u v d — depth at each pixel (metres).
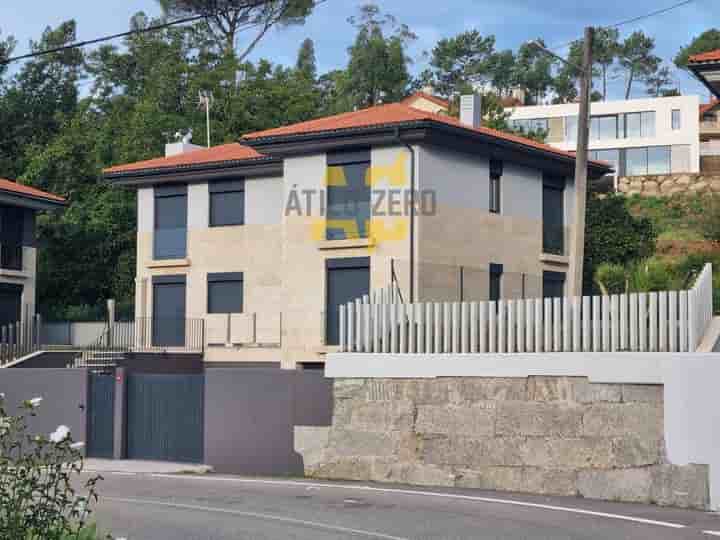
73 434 26.33
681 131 77.62
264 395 22.89
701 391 16.95
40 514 10.53
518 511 16.08
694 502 16.89
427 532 13.94
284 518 15.45
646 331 18.17
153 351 37.28
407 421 20.64
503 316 19.80
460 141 31.97
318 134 31.77
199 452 24.45
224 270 37.38
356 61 70.38
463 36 110.06
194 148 43.44
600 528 14.23
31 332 35.91
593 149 80.06
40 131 66.50
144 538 13.69
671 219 54.81
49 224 52.62
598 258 42.41
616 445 17.89
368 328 21.64
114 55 71.25
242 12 72.25
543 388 18.88
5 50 68.44
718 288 24.83
